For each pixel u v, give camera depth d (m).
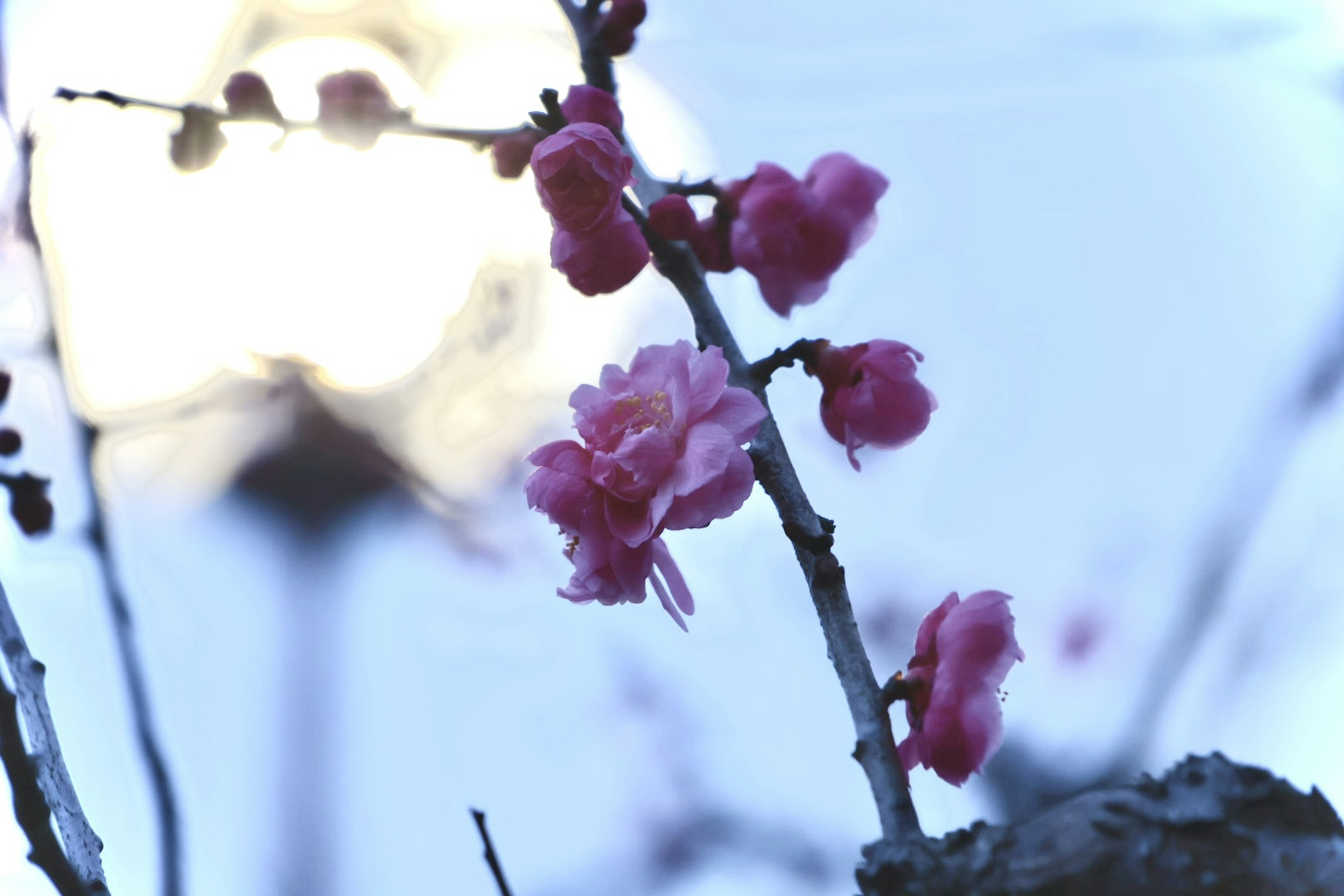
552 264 0.68
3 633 0.66
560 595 0.66
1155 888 0.63
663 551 0.67
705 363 0.66
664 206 0.69
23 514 0.73
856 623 0.66
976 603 0.66
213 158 0.72
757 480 0.67
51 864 0.64
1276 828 0.63
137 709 0.77
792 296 0.71
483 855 0.65
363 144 0.72
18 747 0.64
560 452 0.67
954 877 0.63
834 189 0.72
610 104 0.69
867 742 0.65
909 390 0.68
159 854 0.75
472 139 0.71
